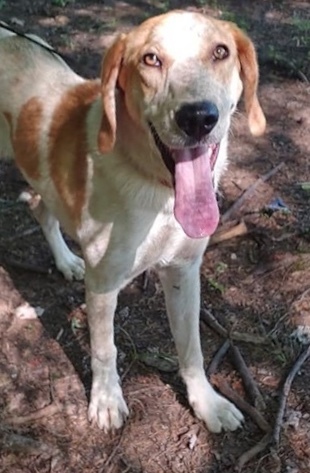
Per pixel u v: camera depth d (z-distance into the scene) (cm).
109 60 116
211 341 147
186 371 136
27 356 145
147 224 122
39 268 158
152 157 116
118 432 134
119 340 147
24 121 137
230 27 119
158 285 156
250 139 186
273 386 140
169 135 109
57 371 143
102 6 241
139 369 143
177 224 122
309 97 200
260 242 162
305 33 224
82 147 125
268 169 179
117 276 127
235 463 130
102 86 116
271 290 154
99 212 123
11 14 235
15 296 154
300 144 185
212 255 161
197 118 107
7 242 164
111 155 120
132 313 152
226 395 138
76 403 138
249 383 139
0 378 142
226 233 163
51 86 137
